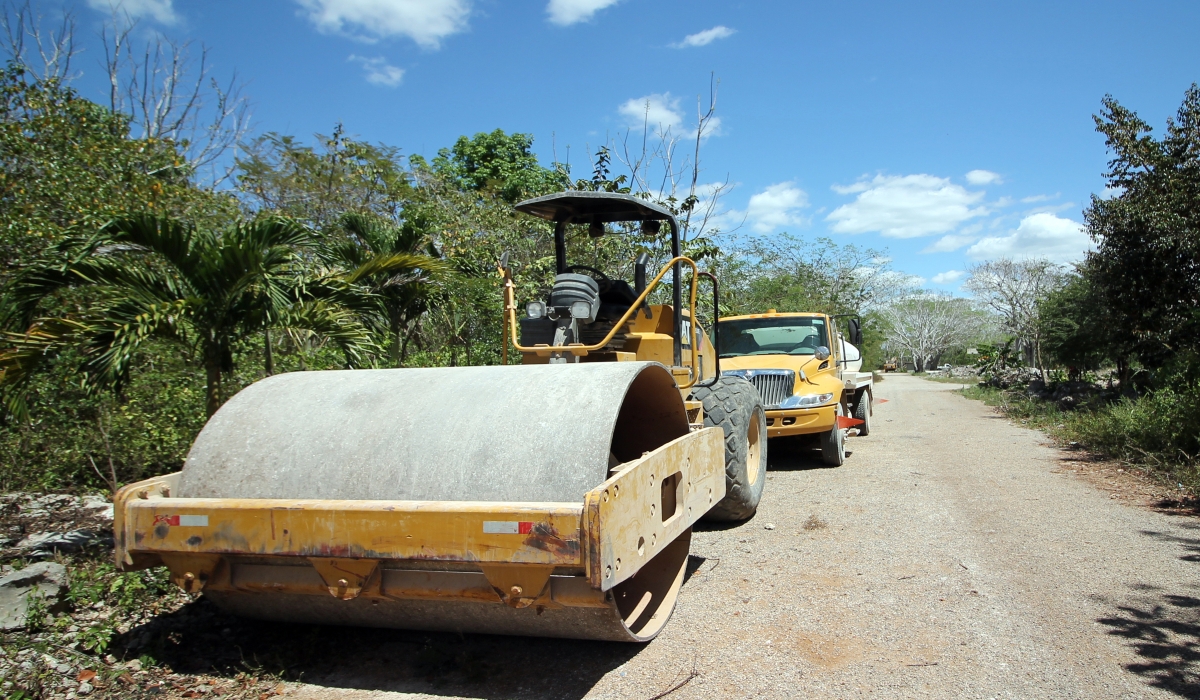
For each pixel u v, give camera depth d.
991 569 5.32
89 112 10.42
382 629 4.40
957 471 9.23
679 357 6.28
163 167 11.13
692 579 5.29
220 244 6.12
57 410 7.20
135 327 5.52
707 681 3.73
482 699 3.60
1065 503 7.34
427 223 13.52
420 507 3.28
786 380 9.48
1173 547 5.79
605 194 5.89
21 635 4.12
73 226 6.46
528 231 14.84
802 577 5.26
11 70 9.99
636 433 4.93
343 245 9.84
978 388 28.16
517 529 3.17
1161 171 12.67
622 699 3.57
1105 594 4.80
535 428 3.62
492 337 12.91
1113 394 16.19
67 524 6.02
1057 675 3.71
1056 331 20.95
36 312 6.18
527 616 3.70
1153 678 3.66
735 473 6.34
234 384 7.90
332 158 16.80
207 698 3.64
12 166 8.45
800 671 3.81
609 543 3.17
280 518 3.43
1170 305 13.66
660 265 12.98
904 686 3.63
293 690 3.72
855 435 13.23
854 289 32.19
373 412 3.96
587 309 5.86
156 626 4.39
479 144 24.61
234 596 3.99
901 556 5.66
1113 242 13.86
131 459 7.41
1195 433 8.90
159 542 3.59
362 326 6.72
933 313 77.50
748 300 20.25
